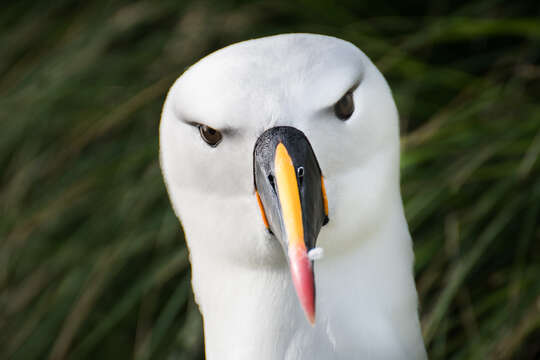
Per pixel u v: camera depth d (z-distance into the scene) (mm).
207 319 4113
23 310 7227
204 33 7199
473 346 5453
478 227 5891
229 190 3695
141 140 7188
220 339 4027
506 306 5488
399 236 3863
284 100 3520
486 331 5484
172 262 6348
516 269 5555
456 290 5559
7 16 8172
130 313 7102
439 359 5555
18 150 7664
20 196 7359
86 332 7066
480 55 6805
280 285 3844
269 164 3436
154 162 6887
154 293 6797
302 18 7184
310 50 3619
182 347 6418
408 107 6320
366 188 3662
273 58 3584
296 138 3451
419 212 5863
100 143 7547
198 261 4031
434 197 5711
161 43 7492
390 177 3787
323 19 7148
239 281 3900
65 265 7020
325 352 3820
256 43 3705
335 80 3549
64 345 6570
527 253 5867
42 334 7043
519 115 6020
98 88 7426
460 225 5797
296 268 3227
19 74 7797
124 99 7230
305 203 3361
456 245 5684
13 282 7340
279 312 3848
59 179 7449
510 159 6012
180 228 6594
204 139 3666
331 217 3611
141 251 6863
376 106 3701
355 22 7113
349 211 3643
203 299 4082
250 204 3668
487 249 5914
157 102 7262
